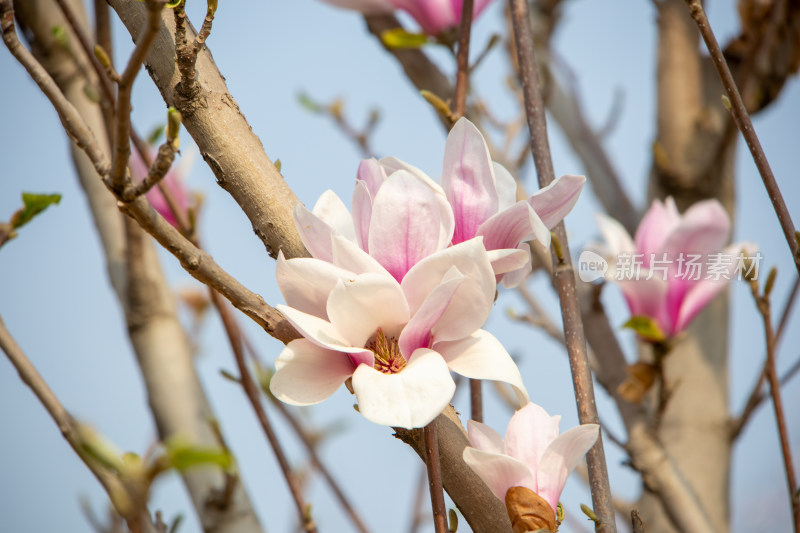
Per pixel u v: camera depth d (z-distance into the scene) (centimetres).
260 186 163
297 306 157
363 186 159
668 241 195
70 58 201
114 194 152
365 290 155
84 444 149
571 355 167
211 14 161
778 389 179
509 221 159
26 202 176
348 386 158
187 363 201
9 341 167
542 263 201
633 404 199
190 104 163
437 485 157
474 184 160
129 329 201
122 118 150
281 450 185
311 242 158
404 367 157
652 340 196
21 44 154
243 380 186
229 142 163
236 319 202
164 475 150
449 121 175
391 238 157
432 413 152
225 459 148
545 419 160
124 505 152
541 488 159
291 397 156
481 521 162
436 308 155
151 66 164
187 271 155
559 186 158
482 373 155
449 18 198
